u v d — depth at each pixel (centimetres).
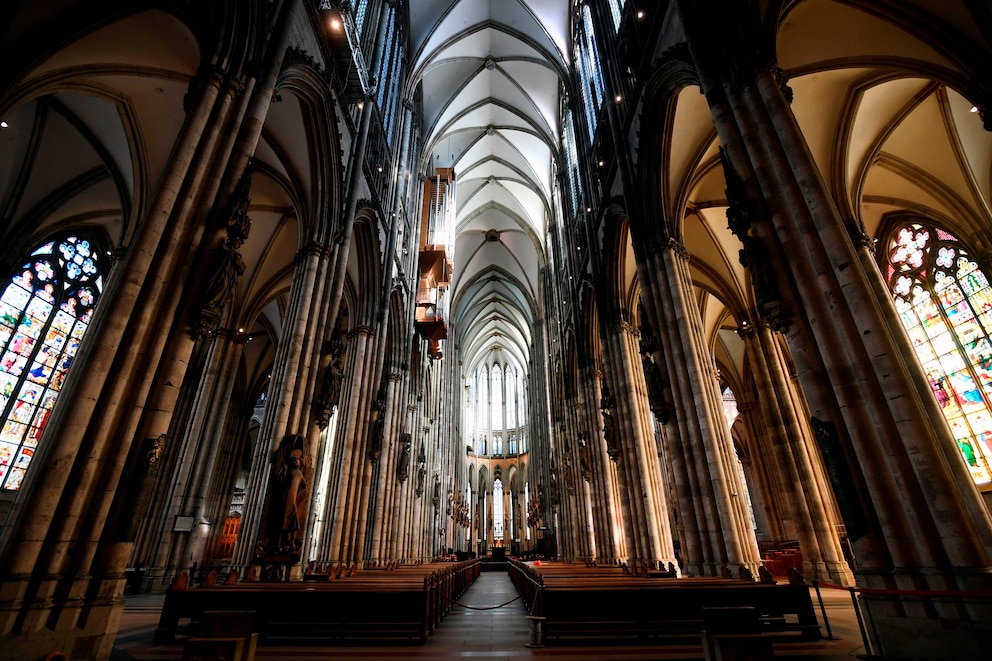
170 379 602
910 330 1641
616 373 1711
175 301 622
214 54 765
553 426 3319
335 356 1223
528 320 4619
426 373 3097
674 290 1204
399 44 2175
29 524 457
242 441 2664
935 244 1566
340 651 549
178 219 643
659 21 1159
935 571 462
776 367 1695
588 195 2006
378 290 1773
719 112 827
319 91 1152
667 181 1299
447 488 4106
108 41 993
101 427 523
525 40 2436
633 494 1539
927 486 486
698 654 514
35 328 1562
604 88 1653
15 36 855
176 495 1602
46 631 445
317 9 1118
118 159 1398
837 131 1303
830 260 605
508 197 3628
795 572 622
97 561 516
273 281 1945
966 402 1480
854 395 561
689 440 1096
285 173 1407
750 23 816
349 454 1556
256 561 933
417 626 613
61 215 1576
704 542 1025
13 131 1339
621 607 603
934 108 1329
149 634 663
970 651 421
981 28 832
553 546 3541
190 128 695
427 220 2866
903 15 933
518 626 751
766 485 2405
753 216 718
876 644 489
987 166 1358
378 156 1755
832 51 1084
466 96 2802
